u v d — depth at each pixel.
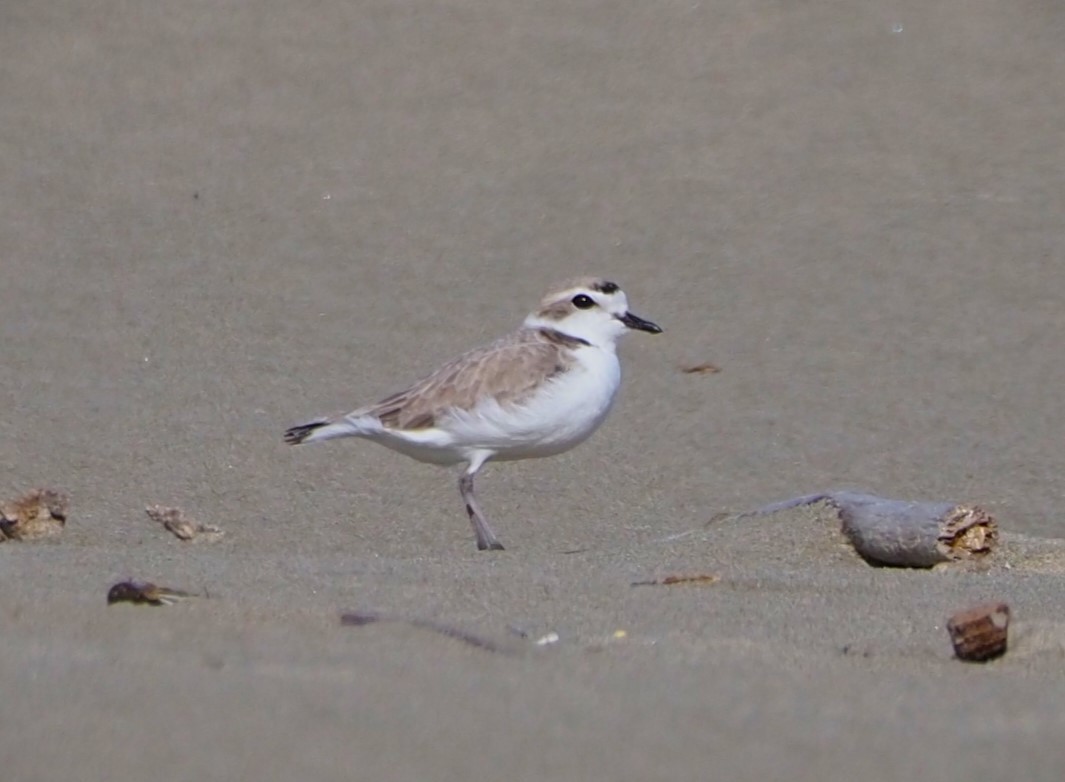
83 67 20.97
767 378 14.55
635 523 12.07
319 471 12.80
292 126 19.78
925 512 9.68
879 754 5.45
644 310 15.80
